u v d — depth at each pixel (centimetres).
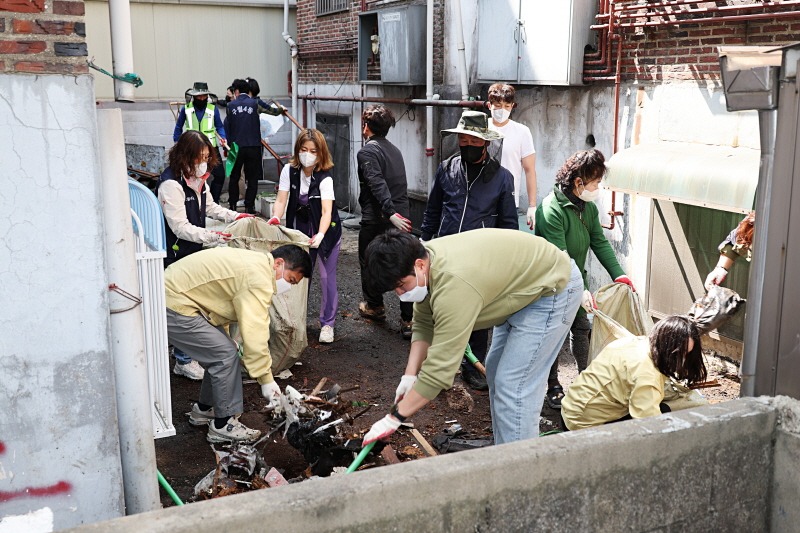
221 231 563
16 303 288
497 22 786
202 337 422
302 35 1301
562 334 370
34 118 279
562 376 562
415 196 1015
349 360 593
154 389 402
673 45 612
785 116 279
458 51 859
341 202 1229
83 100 285
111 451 316
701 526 276
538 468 244
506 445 250
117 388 330
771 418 280
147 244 438
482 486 238
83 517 315
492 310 346
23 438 299
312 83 1294
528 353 362
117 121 312
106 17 1255
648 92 640
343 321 688
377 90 1079
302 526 218
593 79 691
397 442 454
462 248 331
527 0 736
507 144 599
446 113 920
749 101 287
